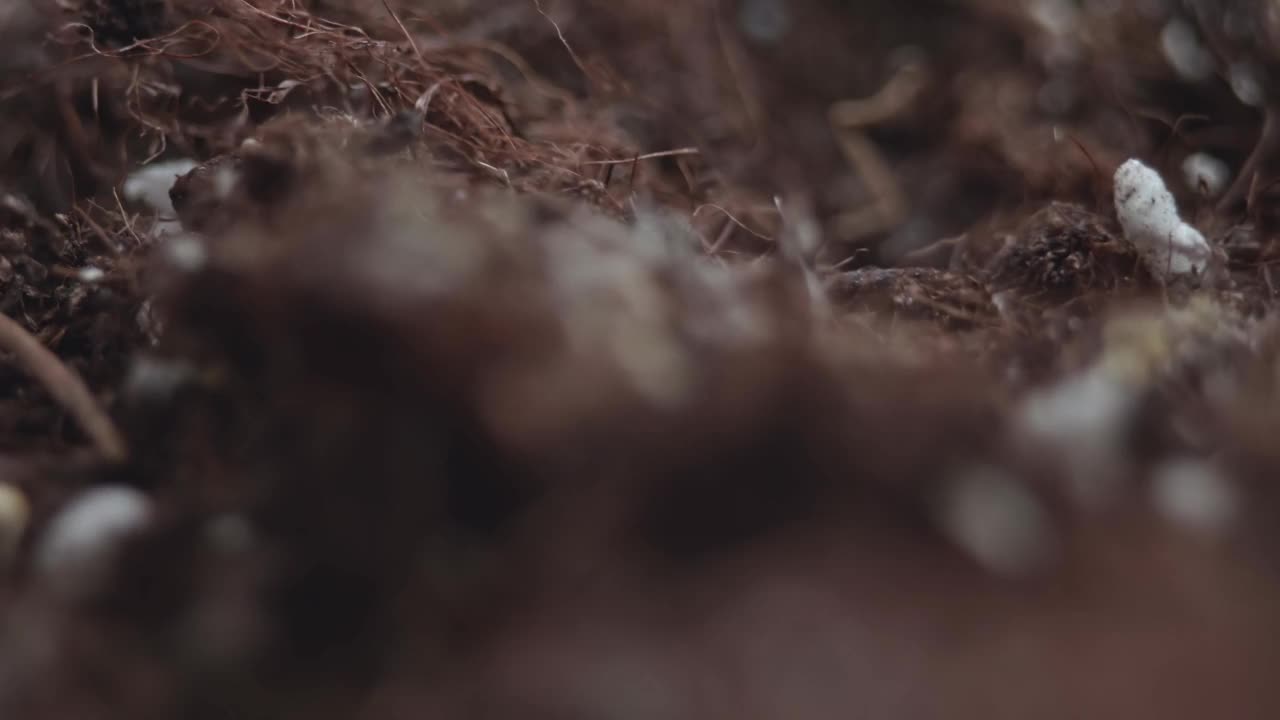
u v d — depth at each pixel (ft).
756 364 0.26
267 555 0.26
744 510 0.25
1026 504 0.25
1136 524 0.25
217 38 0.37
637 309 0.26
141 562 0.27
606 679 0.24
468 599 0.25
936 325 0.33
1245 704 0.25
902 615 0.25
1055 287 0.35
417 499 0.25
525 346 0.25
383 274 0.25
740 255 0.35
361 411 0.26
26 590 0.27
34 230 0.36
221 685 0.26
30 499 0.29
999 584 0.25
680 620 0.24
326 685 0.25
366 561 0.26
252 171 0.29
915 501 0.25
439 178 0.30
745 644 0.24
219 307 0.27
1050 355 0.31
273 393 0.27
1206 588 0.25
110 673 0.26
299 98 0.36
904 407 0.26
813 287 0.31
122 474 0.30
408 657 0.25
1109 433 0.27
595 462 0.25
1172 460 0.27
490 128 0.36
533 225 0.27
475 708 0.24
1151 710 0.24
